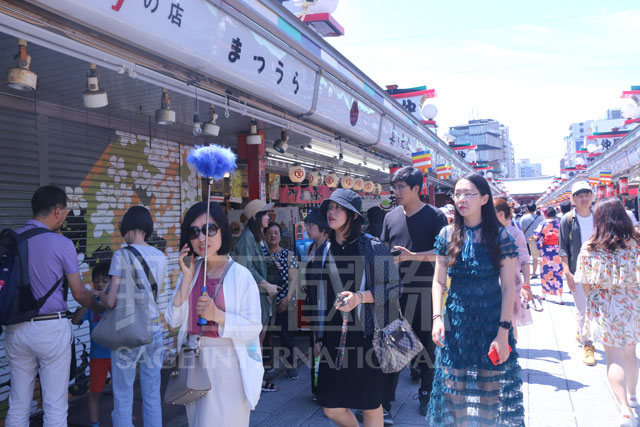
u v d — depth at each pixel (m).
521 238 5.31
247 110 4.74
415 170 4.41
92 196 5.16
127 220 3.65
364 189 12.61
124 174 5.58
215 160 2.53
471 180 3.03
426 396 4.29
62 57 3.32
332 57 5.94
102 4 2.67
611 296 3.88
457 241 3.11
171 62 3.54
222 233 2.65
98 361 4.10
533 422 3.94
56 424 3.18
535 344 6.45
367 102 7.48
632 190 19.48
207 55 3.60
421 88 15.14
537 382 4.91
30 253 3.13
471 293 3.05
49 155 4.67
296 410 4.47
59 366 3.23
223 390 2.53
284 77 4.79
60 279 3.23
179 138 6.41
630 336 3.78
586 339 5.49
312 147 7.95
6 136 4.27
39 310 3.14
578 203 5.45
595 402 4.33
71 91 4.33
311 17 8.88
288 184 10.90
